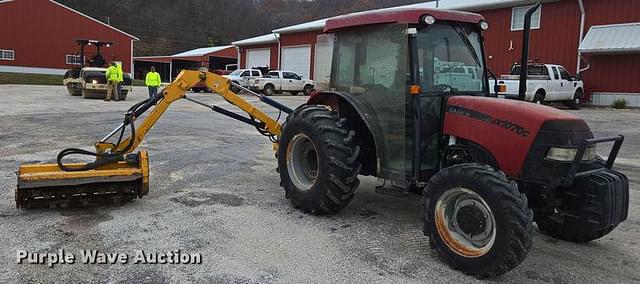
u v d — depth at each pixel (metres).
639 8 18.08
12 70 40.75
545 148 3.77
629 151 9.90
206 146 9.42
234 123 13.37
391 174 4.67
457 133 4.27
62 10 42.94
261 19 80.94
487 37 22.41
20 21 40.84
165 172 7.05
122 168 5.31
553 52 20.36
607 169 4.25
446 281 3.61
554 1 20.08
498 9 21.94
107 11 77.19
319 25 29.78
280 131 6.09
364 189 6.30
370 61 4.84
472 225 3.71
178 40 82.12
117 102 19.48
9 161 7.42
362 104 4.90
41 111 15.09
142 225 4.66
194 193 5.88
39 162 7.38
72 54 41.28
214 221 4.82
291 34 32.19
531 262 4.08
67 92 24.72
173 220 4.82
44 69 42.38
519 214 3.43
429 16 4.38
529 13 4.48
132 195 5.27
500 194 3.49
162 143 9.62
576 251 4.36
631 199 6.24
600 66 19.08
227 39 83.69
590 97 19.44
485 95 4.90
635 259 4.20
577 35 19.59
